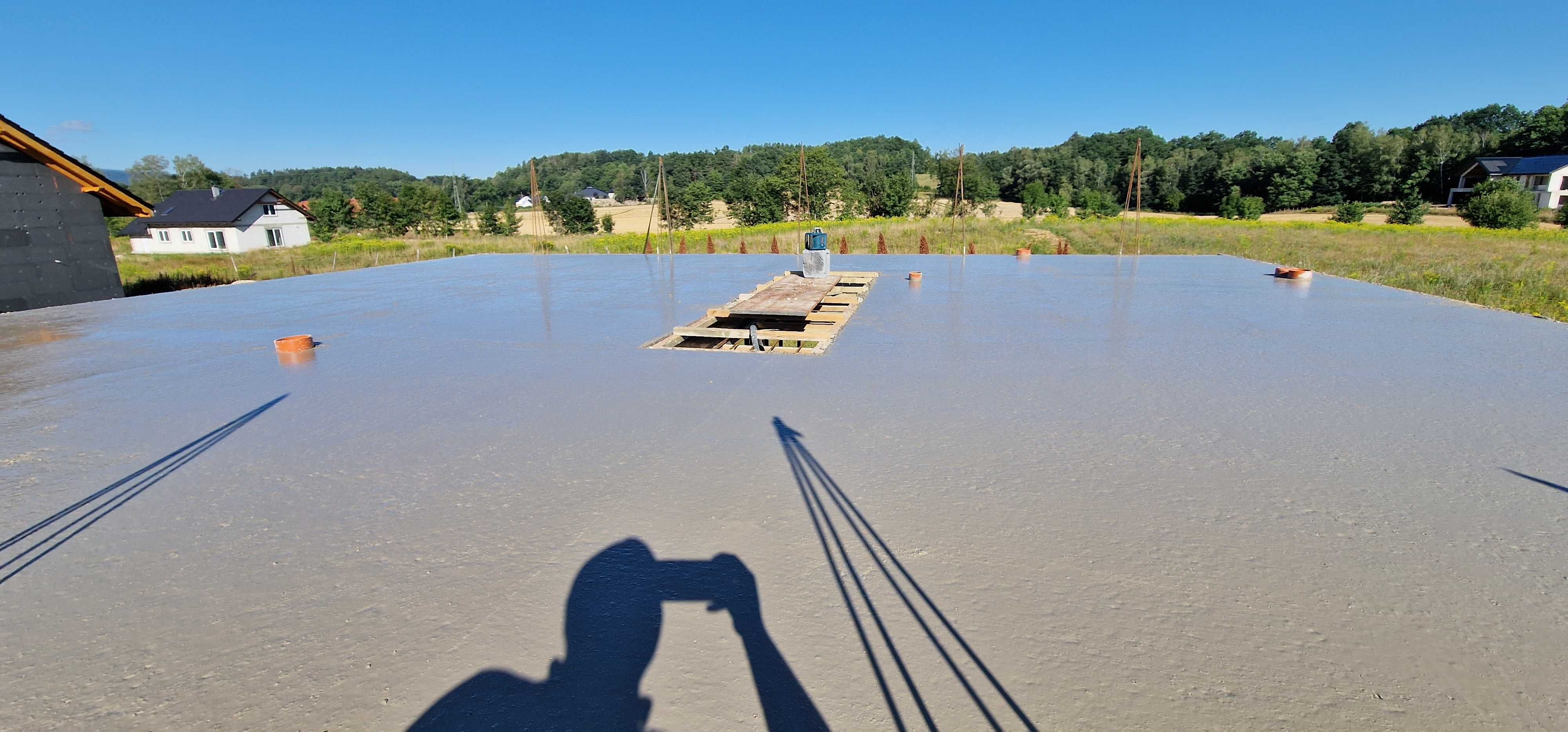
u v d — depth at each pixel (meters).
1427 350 5.10
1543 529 2.35
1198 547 2.25
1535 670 1.67
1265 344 5.35
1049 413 3.66
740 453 3.12
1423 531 2.35
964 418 3.58
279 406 4.04
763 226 29.48
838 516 2.49
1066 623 1.87
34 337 6.37
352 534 2.44
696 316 7.00
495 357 5.18
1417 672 1.67
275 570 2.21
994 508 2.54
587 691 1.65
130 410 4.02
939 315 6.76
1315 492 2.66
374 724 1.56
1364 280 10.44
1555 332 5.73
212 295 9.29
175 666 1.77
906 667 1.71
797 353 5.18
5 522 2.60
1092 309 7.07
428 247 25.59
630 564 2.19
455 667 1.74
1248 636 1.81
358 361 5.14
